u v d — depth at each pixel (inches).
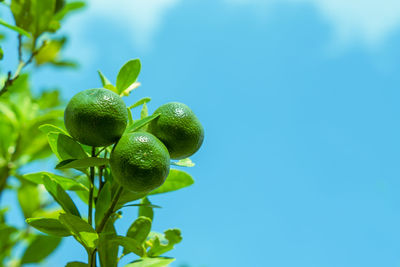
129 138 27.4
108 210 28.2
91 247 27.8
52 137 28.5
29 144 37.1
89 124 27.3
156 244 29.5
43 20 34.8
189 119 28.3
